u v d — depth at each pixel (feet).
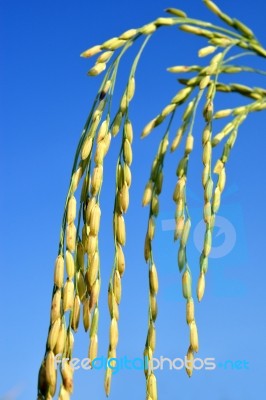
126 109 1.02
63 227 0.99
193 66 1.07
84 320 0.98
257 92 1.12
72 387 0.94
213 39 1.07
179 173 1.07
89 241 0.97
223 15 1.08
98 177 0.98
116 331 0.99
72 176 1.00
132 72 1.02
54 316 0.95
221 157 1.09
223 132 1.11
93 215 0.97
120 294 0.99
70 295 0.96
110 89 1.01
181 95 1.06
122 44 1.02
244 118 1.11
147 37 1.04
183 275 1.05
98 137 0.99
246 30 1.09
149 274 1.04
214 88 1.06
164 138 1.07
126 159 1.01
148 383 1.03
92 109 1.01
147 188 1.06
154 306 1.04
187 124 1.07
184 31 1.07
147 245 1.05
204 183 1.05
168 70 1.07
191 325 1.05
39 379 0.93
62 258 0.97
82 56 1.01
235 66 1.10
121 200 1.00
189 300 1.05
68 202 0.99
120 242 1.00
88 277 0.97
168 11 1.07
